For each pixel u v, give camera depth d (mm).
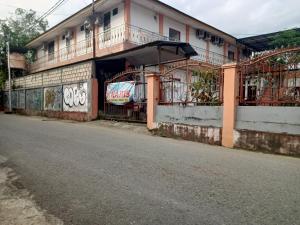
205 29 21281
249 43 23734
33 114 20219
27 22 31250
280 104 6398
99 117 13852
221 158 5672
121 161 5367
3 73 27422
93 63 14094
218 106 7570
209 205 3281
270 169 4816
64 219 3023
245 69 7043
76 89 15031
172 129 8906
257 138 6578
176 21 19328
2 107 26766
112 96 12812
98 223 2902
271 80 6613
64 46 23250
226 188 3842
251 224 2816
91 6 17125
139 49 12969
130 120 11867
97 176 4438
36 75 20062
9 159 5703
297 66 6242
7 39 28672
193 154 6051
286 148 6059
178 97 9016
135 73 12398
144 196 3588
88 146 6941
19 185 4141
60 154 6027
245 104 6996
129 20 16109
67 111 15898
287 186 3920
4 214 3193
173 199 3477
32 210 3279
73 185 4051
